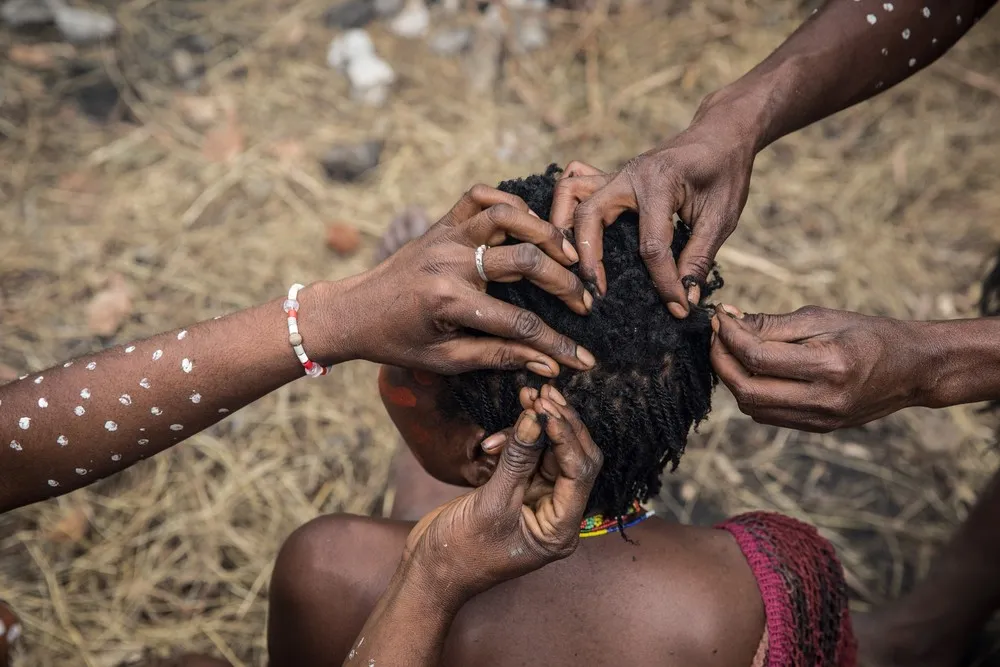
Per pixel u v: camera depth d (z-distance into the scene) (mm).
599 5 3041
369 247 2584
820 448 2275
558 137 2812
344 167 2713
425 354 1063
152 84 2857
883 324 1100
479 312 995
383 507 2170
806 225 2645
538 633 1129
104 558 2082
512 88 2912
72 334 2383
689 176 1159
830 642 1229
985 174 2768
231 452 2223
